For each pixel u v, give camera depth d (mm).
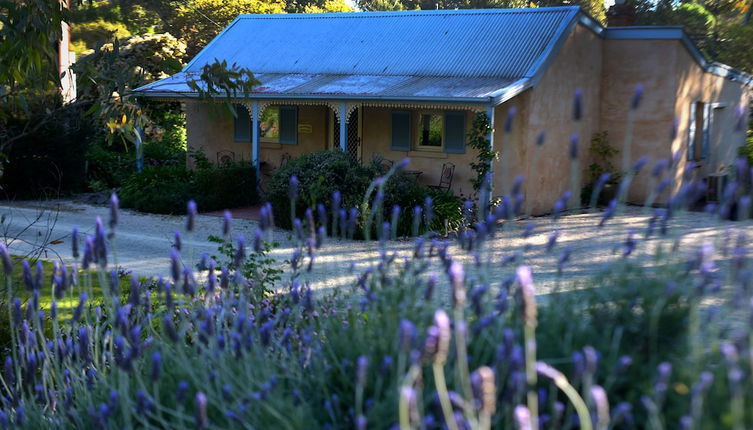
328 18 23484
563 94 19656
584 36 20281
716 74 22828
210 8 49562
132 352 3918
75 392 4723
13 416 4820
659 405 3080
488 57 19500
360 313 4781
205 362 4215
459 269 3186
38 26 7883
